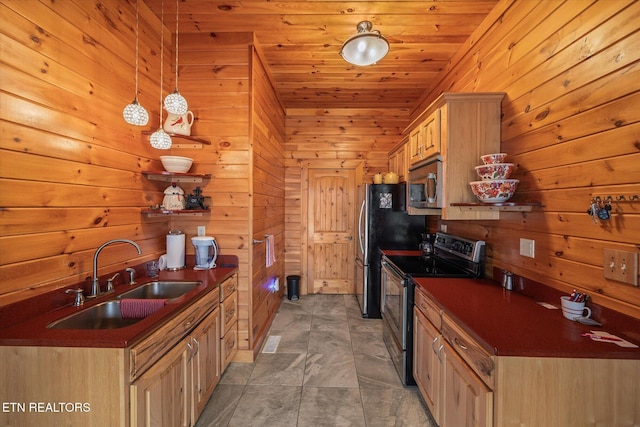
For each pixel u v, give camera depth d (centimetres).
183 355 147
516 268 169
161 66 223
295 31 231
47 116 129
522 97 162
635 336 103
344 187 425
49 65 129
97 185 159
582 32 123
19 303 117
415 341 193
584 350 99
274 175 340
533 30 153
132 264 190
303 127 421
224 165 237
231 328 223
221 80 236
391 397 194
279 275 382
